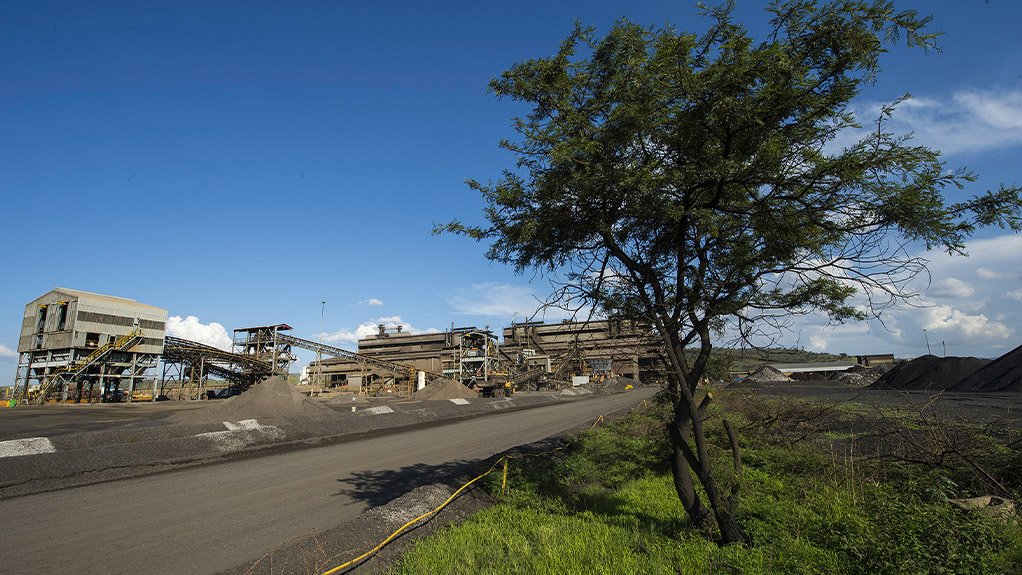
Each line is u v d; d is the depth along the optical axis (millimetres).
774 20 6457
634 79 6785
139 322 58719
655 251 7645
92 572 5887
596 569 5590
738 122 6445
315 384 77000
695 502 7121
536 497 9305
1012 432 10273
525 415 31359
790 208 6918
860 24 6020
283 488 10461
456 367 77000
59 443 11992
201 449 14188
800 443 12484
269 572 5723
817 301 6898
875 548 5250
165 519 8102
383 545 6688
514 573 5656
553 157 7027
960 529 5273
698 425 6930
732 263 7453
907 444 9570
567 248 8000
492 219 8227
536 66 7891
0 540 7020
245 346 74000
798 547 5914
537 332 86000
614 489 10422
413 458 14492
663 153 7523
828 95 6352
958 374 35000
